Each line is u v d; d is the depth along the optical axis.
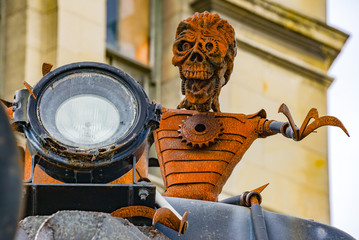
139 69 14.48
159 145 6.66
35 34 13.83
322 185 14.69
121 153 5.35
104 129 5.39
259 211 5.68
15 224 4.02
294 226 5.70
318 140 14.82
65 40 13.87
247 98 14.77
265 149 14.40
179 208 5.70
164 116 6.74
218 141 6.64
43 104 5.38
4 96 13.55
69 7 14.06
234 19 14.98
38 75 13.67
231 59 6.81
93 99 5.43
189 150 6.62
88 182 5.36
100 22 14.24
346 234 5.73
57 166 5.33
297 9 15.44
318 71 15.36
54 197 5.25
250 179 14.17
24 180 5.29
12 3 13.98
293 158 14.57
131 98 5.45
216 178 6.54
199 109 6.77
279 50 15.20
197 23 6.79
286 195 14.41
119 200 5.29
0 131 4.02
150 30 14.71
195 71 6.71
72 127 5.38
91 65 5.46
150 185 5.29
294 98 15.14
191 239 5.57
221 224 5.64
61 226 4.80
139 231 4.91
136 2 14.75
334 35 15.52
